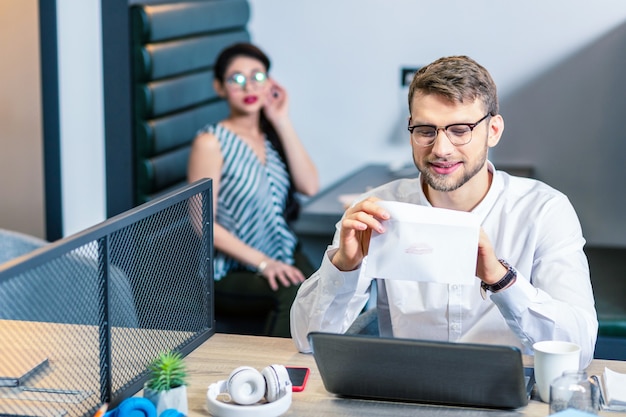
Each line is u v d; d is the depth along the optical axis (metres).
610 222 4.98
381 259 2.03
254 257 4.10
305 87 5.31
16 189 4.45
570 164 5.00
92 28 4.29
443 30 5.07
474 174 2.29
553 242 2.41
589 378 2.04
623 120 4.90
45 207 4.44
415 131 2.29
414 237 2.01
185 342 2.29
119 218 1.98
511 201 2.46
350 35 5.20
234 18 5.06
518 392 1.90
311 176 4.45
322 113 5.31
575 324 2.20
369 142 5.28
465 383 1.92
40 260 1.73
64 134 4.39
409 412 1.95
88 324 1.91
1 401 1.92
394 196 2.59
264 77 4.23
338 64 5.24
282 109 4.38
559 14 4.91
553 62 4.95
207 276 2.41
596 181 4.98
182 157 4.64
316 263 4.57
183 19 4.55
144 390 1.89
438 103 2.24
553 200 2.45
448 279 2.01
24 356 2.04
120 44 4.28
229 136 4.18
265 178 4.25
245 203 4.18
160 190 4.46
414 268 2.02
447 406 1.98
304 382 2.09
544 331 2.19
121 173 4.37
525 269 2.42
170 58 4.45
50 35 4.29
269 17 5.29
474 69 2.26
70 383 1.96
